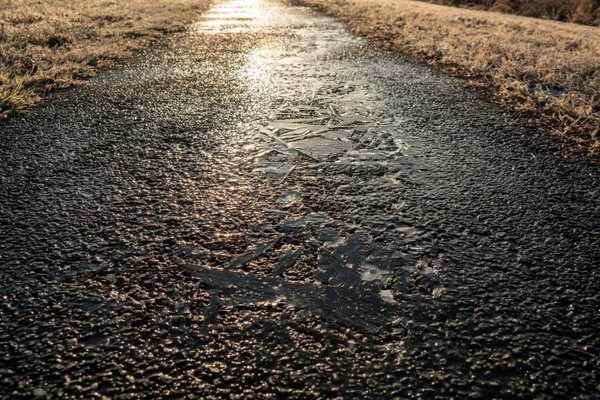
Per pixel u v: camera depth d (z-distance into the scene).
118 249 2.47
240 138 4.05
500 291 2.20
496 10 20.52
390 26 11.19
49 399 1.63
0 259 2.36
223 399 1.64
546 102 5.23
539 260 2.43
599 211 2.92
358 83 6.09
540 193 3.14
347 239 2.60
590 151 3.86
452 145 3.97
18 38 8.09
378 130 4.32
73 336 1.91
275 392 1.67
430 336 1.93
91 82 5.96
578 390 1.70
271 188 3.15
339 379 1.73
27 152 3.66
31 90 5.29
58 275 2.26
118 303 2.09
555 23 15.00
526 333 1.95
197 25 11.98
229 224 2.73
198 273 2.30
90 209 2.85
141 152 3.70
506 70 6.55
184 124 4.38
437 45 8.52
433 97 5.47
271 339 1.91
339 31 10.94
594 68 6.62
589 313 2.07
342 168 3.48
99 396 1.65
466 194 3.11
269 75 6.48
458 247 2.53
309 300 2.14
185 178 3.27
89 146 3.80
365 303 2.12
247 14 14.80
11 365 1.77
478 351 1.86
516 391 1.69
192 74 6.50
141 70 6.73
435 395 1.67
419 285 2.24
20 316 2.00
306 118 4.63
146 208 2.87
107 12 12.16
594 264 2.40
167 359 1.81
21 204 2.88
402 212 2.87
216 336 1.92
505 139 4.13
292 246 2.53
